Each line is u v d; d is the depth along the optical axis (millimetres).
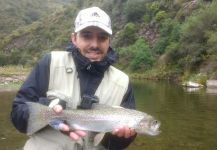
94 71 3289
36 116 3066
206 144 10320
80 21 3270
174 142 10477
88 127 3072
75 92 3275
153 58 56688
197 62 43719
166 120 14352
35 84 3260
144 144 10148
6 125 13094
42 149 3186
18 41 107125
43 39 104125
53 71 3283
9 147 9914
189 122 13867
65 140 3178
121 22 77062
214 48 41625
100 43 3279
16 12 142625
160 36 59406
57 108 3037
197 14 49500
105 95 3312
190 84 34906
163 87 33000
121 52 62875
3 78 43188
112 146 3219
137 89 30516
